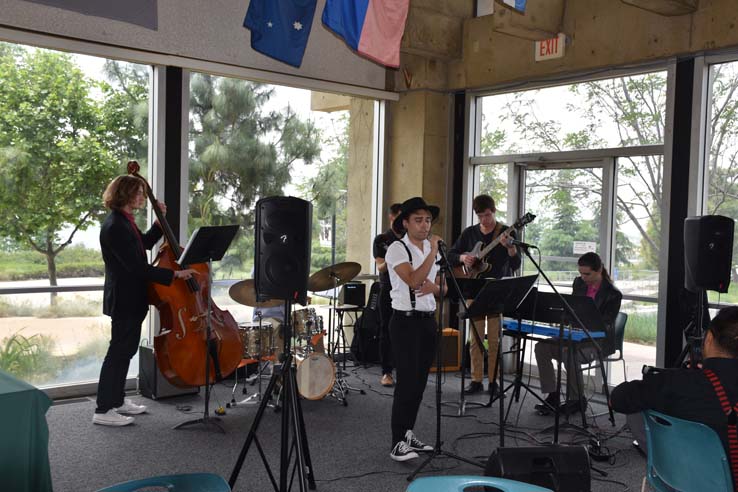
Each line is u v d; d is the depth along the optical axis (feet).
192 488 6.32
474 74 21.06
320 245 21.20
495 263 17.26
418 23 20.11
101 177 16.89
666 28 16.70
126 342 14.28
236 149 19.10
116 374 14.25
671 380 7.74
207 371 13.79
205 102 18.39
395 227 13.12
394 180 22.36
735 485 7.30
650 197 17.56
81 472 11.64
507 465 8.67
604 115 18.45
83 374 16.83
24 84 15.65
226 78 18.76
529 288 11.98
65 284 16.49
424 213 11.93
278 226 9.69
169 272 13.65
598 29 18.02
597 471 11.93
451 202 22.15
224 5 18.06
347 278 16.58
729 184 16.15
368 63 21.29
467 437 14.08
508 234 15.52
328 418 15.28
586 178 18.88
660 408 7.79
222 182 18.88
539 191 20.04
